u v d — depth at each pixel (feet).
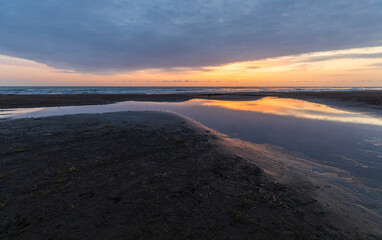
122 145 29.48
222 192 16.39
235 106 82.84
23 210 13.44
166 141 31.96
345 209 14.40
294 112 63.10
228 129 40.93
